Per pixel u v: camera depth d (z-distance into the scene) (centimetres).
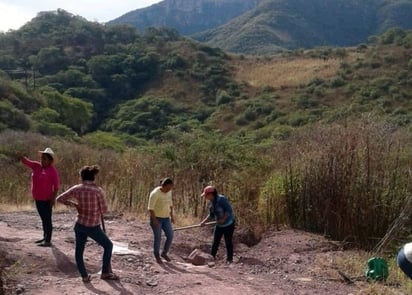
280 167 1474
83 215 764
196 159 1547
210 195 1054
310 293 841
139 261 941
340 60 6069
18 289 736
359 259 1080
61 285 763
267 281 900
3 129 3334
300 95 5022
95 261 911
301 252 1158
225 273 929
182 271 908
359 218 1244
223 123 4828
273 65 6744
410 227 1198
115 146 3462
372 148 1293
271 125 4278
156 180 1540
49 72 6397
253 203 1396
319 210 1311
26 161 941
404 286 898
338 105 4450
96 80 6062
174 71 6275
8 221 1273
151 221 951
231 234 1055
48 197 936
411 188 1237
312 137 1462
